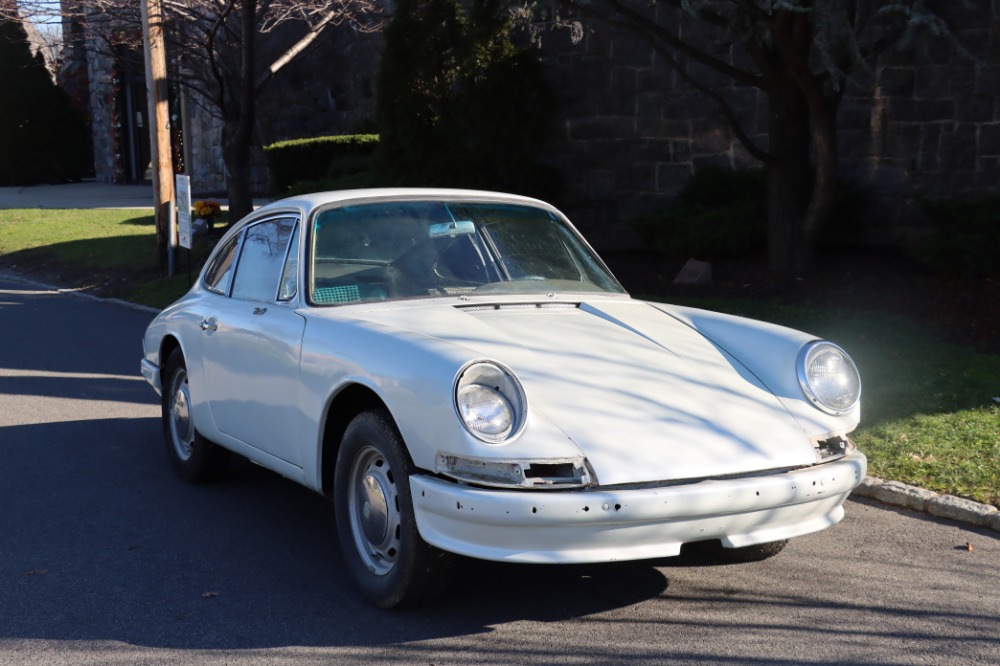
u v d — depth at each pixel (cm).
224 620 416
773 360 454
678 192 1390
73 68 3700
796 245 1134
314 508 570
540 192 1401
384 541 420
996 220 1052
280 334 482
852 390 443
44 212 2514
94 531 530
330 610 425
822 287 1070
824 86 993
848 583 459
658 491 369
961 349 845
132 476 634
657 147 1394
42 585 456
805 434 418
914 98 1228
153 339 656
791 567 479
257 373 503
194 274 1555
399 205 527
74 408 832
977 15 1187
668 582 458
